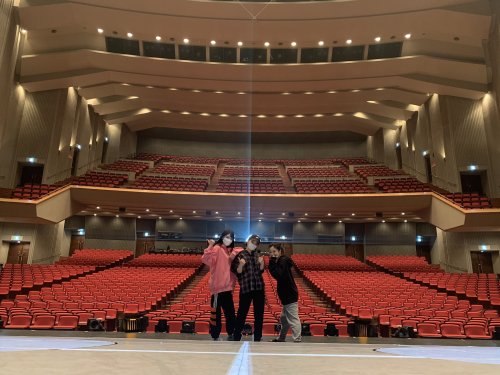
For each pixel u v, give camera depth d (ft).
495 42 35.37
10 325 18.01
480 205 36.01
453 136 42.11
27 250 42.42
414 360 2.78
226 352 3.15
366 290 29.07
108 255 45.19
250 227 55.52
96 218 55.31
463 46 39.88
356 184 51.52
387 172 54.95
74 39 42.19
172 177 55.26
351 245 56.54
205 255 9.81
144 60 44.37
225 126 61.72
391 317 20.68
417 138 50.47
